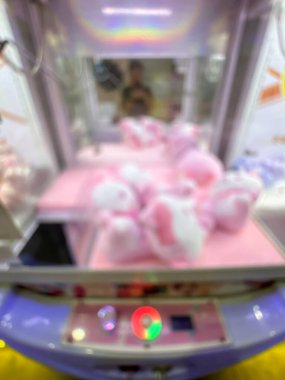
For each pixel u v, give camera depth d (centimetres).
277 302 65
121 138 165
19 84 99
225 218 83
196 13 102
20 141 95
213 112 137
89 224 85
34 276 65
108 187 91
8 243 72
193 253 71
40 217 88
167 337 59
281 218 86
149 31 107
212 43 112
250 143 109
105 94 154
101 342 58
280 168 97
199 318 63
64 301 67
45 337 59
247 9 100
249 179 91
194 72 137
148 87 149
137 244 73
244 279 67
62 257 71
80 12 100
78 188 106
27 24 100
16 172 85
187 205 79
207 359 59
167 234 68
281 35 89
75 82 140
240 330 60
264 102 100
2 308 64
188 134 140
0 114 80
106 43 111
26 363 98
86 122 162
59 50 116
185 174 117
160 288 68
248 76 109
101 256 75
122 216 79
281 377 95
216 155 136
